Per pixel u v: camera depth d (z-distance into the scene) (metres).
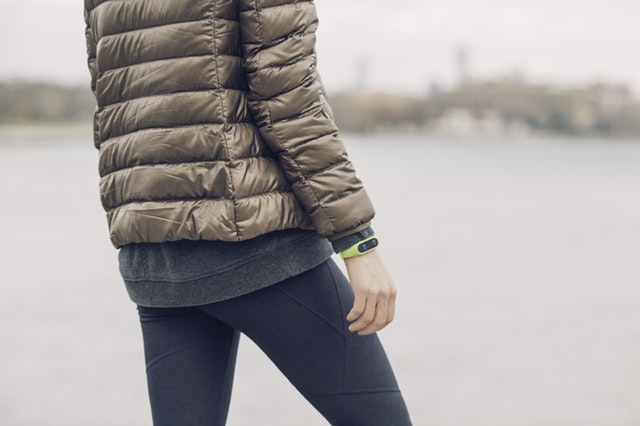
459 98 125.56
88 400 4.52
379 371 1.70
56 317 6.91
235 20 1.60
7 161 52.44
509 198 27.95
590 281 9.90
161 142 1.59
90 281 9.06
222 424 1.76
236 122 1.60
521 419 4.30
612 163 80.00
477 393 4.79
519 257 12.33
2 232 14.86
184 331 1.70
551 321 7.20
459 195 29.12
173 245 1.61
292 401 4.47
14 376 4.98
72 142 90.81
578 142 122.75
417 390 4.85
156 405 1.70
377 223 18.05
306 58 1.60
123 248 1.73
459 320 7.18
